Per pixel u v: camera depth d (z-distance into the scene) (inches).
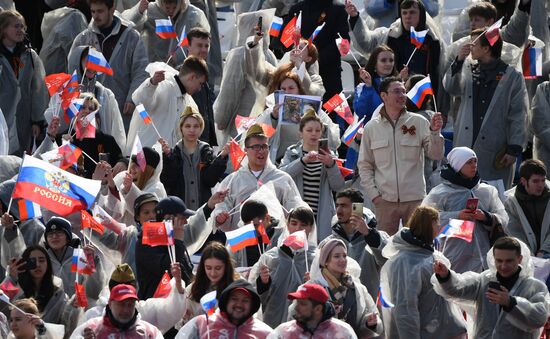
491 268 1379.2
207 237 1550.2
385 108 1696.6
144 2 2087.8
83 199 1302.9
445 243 1528.1
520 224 1610.5
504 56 1899.6
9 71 1843.0
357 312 1354.6
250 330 1238.3
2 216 1497.3
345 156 1982.0
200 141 1704.0
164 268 1409.9
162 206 1450.5
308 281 1354.6
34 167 1295.5
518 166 2017.7
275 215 1533.0
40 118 1879.9
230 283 1282.0
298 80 1851.6
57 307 1403.8
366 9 2204.7
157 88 1828.2
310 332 1229.1
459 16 2196.1
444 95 1989.4
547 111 1918.1
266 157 1610.5
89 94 1758.1
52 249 1476.4
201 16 2123.5
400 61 2007.9
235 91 1914.4
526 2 2027.6
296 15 2085.4
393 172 1684.3
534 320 1338.6
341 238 1499.8
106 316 1242.0
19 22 1854.1
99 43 1962.4
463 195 1563.7
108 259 1497.3
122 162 1681.8
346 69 2287.2
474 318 1384.1
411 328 1381.6
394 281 1392.7
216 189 1707.7
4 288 1379.2
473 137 1857.8
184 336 1240.8
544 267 1461.6
